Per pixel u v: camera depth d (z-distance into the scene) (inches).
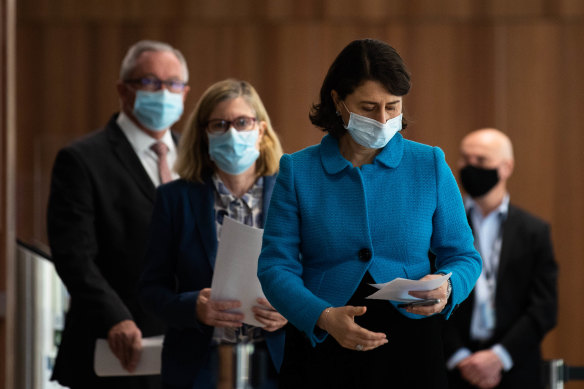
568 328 773.9
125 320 384.8
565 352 773.9
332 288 242.5
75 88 796.0
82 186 404.5
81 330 398.6
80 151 411.5
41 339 425.7
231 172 351.6
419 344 241.4
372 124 238.2
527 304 527.5
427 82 790.5
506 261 528.1
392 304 240.5
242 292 319.9
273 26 799.7
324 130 256.7
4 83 312.2
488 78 788.0
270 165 362.0
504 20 790.5
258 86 798.5
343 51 245.9
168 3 799.7
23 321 423.2
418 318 242.5
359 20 797.2
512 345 511.2
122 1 799.1
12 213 312.5
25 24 797.9
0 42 312.2
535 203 780.6
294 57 798.5
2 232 309.3
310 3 799.1
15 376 421.1
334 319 229.6
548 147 782.5
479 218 545.3
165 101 419.8
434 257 263.7
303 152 256.5
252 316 323.9
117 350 380.8
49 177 788.6
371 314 240.4
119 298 393.7
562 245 778.2
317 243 246.1
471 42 790.5
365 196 244.5
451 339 518.3
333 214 245.4
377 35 795.4
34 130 791.7
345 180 247.4
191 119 358.0
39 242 776.3
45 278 428.8
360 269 240.8
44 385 425.4
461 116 787.4
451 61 790.5
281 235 249.6
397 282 223.9
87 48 798.5
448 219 249.4
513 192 782.5
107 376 398.6
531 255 529.3
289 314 238.7
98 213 408.2
